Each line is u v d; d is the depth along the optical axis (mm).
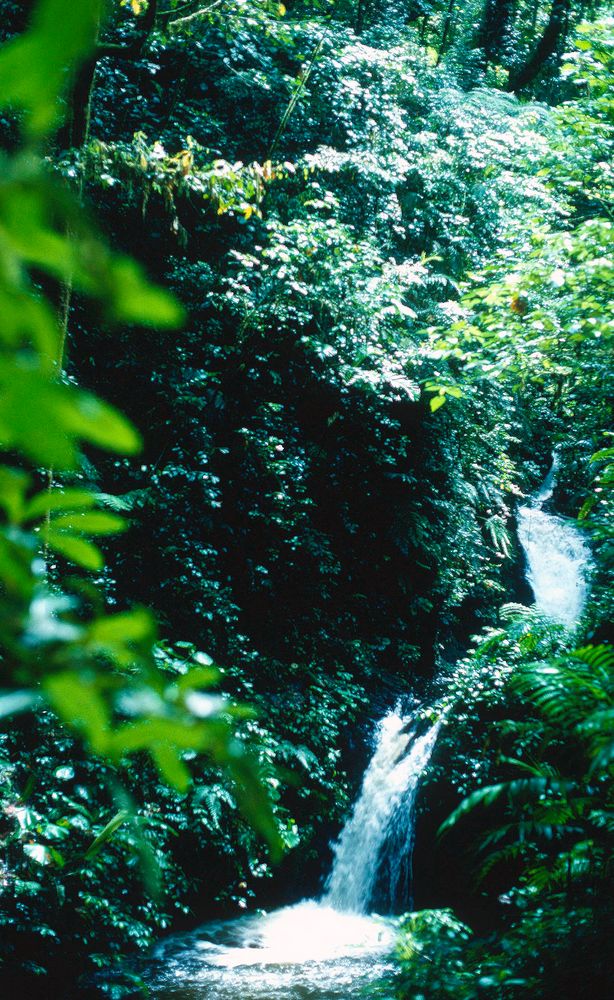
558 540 14992
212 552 8641
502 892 8656
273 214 10359
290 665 9484
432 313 11023
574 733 3068
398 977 3598
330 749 8805
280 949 7109
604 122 8031
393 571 11633
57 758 5441
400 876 9117
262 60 11141
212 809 6211
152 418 9281
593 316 5777
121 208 9500
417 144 12039
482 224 11977
